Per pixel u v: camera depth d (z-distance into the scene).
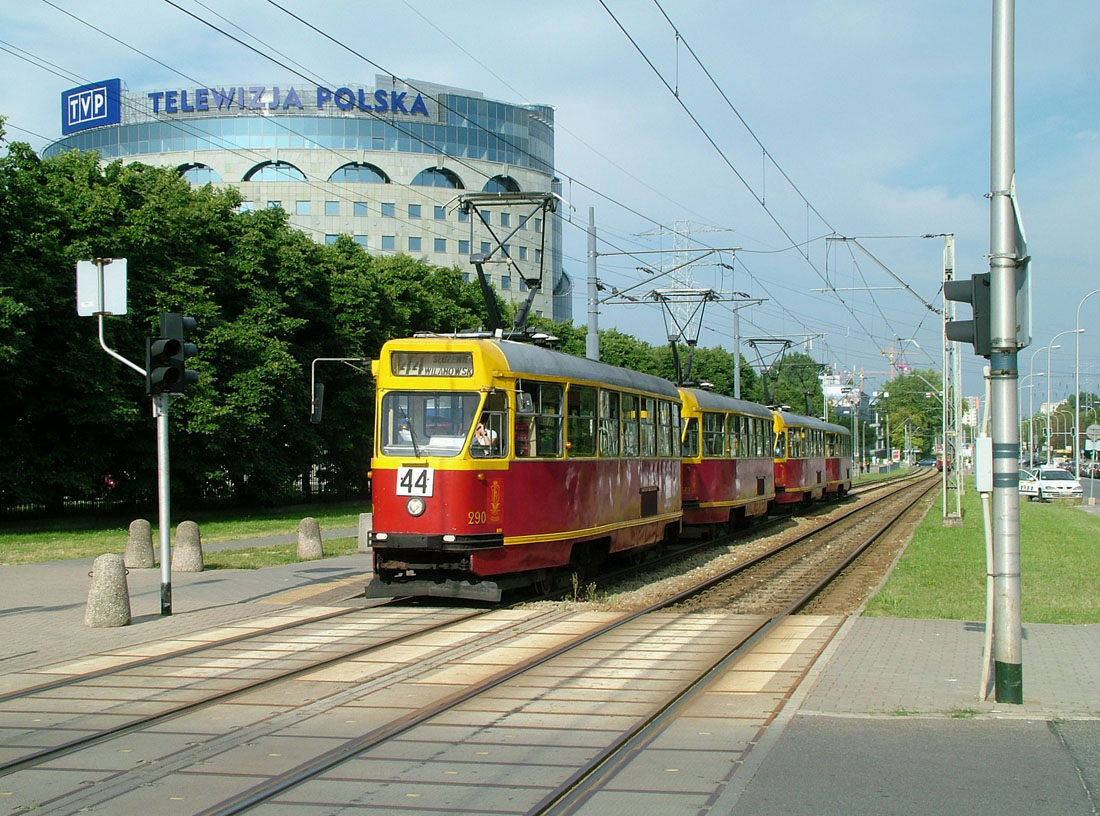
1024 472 59.75
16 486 31.39
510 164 98.88
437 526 14.56
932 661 10.53
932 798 6.39
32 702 9.15
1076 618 13.24
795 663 10.70
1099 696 8.99
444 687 9.65
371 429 46.94
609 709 8.81
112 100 93.69
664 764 7.20
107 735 8.04
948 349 37.03
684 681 9.87
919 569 19.86
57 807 6.42
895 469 130.50
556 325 72.94
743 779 6.79
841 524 35.03
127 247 32.94
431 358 15.05
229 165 92.44
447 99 96.38
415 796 6.57
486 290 21.50
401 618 13.81
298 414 40.97
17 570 19.53
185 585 17.41
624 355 75.94
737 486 29.73
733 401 30.36
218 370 35.91
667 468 22.30
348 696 9.32
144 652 11.45
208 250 37.28
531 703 9.05
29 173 31.69
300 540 21.91
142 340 33.66
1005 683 8.75
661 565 22.03
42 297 29.16
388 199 94.12
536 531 15.78
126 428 32.66
